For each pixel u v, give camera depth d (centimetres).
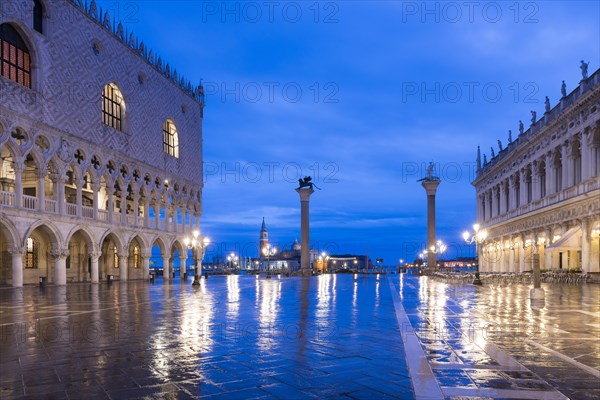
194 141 7275
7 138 3641
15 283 3716
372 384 723
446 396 650
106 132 4962
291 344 1043
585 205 3953
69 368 826
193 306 1969
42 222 4016
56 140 4209
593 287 3158
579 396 650
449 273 5506
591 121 3856
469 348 978
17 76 3872
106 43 5034
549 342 1042
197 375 777
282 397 662
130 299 2417
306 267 7894
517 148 5716
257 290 3262
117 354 941
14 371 806
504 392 668
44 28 4144
